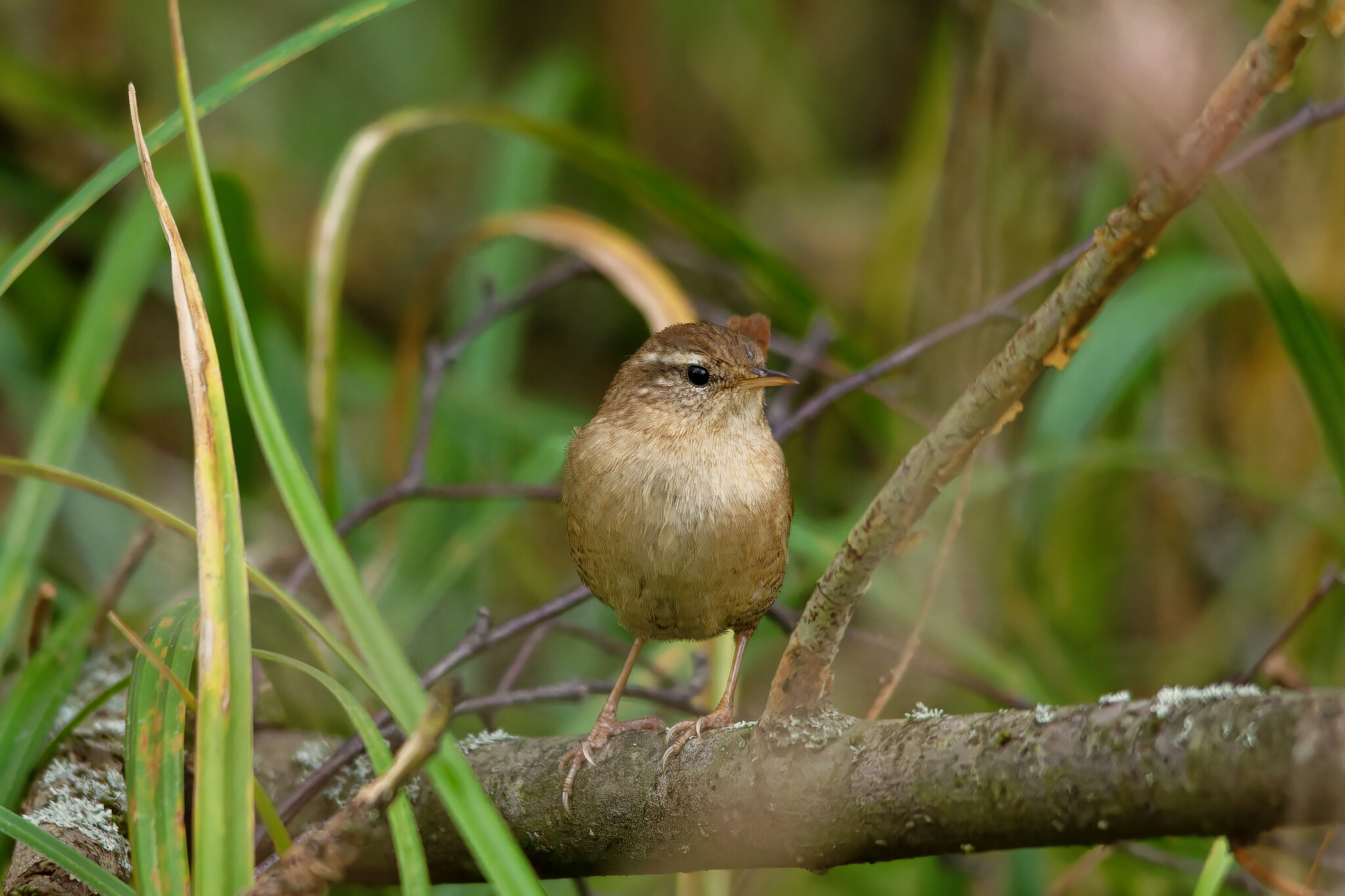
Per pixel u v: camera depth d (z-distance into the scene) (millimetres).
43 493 6477
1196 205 9227
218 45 12953
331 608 7340
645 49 13695
